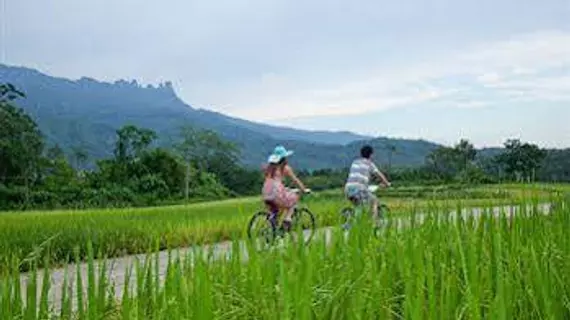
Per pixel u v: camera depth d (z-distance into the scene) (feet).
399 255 12.23
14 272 11.43
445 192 17.99
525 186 17.48
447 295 9.93
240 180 288.92
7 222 52.65
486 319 9.66
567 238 13.93
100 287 11.69
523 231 15.01
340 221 15.35
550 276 11.00
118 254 31.37
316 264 12.17
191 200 208.85
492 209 15.53
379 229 15.72
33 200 199.82
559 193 17.85
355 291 10.31
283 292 9.63
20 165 215.51
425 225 15.38
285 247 13.29
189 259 12.71
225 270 12.71
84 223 49.60
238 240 13.37
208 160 287.89
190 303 10.52
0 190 199.72
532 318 10.40
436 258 12.21
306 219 39.19
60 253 32.71
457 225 14.65
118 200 199.72
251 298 11.36
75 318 11.80
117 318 11.97
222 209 79.41
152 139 233.14
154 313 11.12
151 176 213.87
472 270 10.69
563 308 10.82
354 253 12.76
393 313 10.38
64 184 214.48
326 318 10.43
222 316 10.75
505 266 11.86
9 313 10.90
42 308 11.22
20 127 217.36
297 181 40.09
